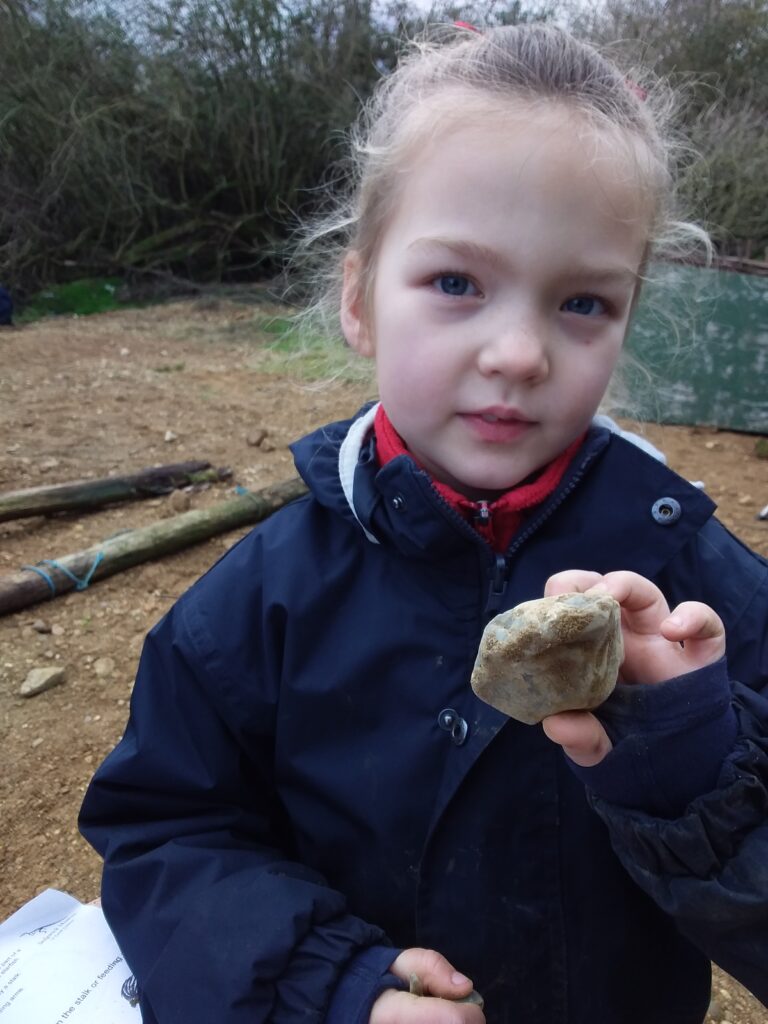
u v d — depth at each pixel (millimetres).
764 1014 528
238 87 2951
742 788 280
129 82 2947
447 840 340
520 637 261
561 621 256
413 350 319
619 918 351
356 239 384
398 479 337
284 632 361
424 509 335
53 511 1116
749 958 286
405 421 334
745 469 1384
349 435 380
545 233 293
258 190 3104
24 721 756
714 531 397
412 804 342
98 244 3016
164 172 3062
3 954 417
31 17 2881
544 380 311
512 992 349
